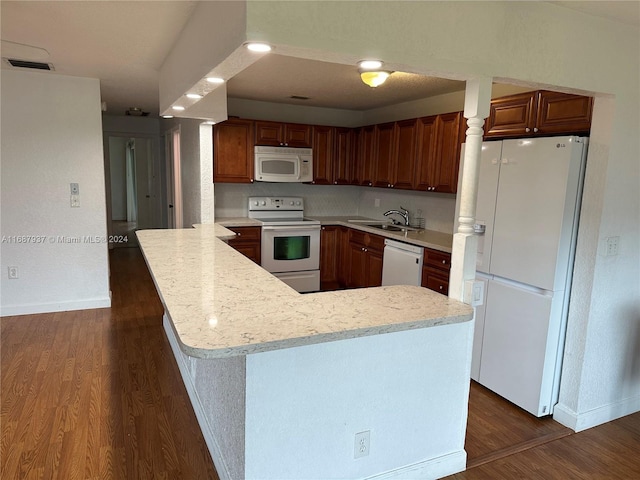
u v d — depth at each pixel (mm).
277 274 5066
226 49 1585
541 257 2631
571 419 2635
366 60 1604
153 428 2496
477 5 1790
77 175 4141
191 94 2445
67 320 4102
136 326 4016
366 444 1908
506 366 2893
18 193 3980
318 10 1471
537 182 2623
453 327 2041
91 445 2324
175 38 2576
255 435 1665
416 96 4527
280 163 5082
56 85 3932
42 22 2328
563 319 2664
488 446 2438
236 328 1560
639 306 2721
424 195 4816
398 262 4230
